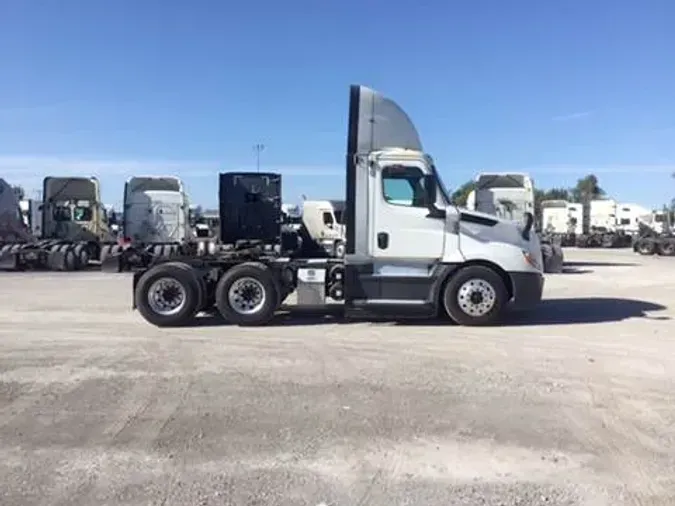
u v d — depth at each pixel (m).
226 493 4.91
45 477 5.20
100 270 27.91
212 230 17.98
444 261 12.23
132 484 5.07
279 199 14.88
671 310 14.88
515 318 13.55
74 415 6.75
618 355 9.80
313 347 10.34
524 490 4.98
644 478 5.21
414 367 8.96
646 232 51.59
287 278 12.62
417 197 12.25
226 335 11.43
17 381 8.09
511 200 29.28
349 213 12.30
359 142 12.29
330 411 6.91
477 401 7.29
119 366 8.94
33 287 20.08
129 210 30.56
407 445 5.92
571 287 20.38
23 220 32.22
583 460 5.58
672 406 7.15
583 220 62.94
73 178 30.95
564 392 7.69
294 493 4.92
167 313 12.33
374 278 12.27
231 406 7.07
